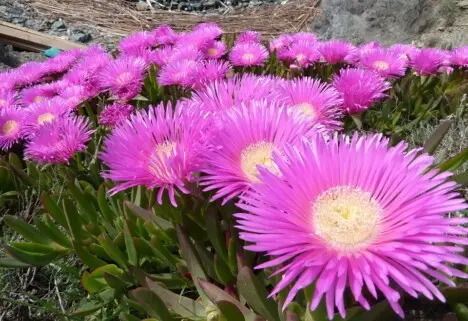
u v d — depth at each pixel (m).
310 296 0.29
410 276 0.23
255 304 0.33
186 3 2.25
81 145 0.55
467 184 0.41
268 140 0.36
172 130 0.37
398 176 0.29
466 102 0.75
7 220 0.47
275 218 0.26
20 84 0.86
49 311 0.47
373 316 0.29
